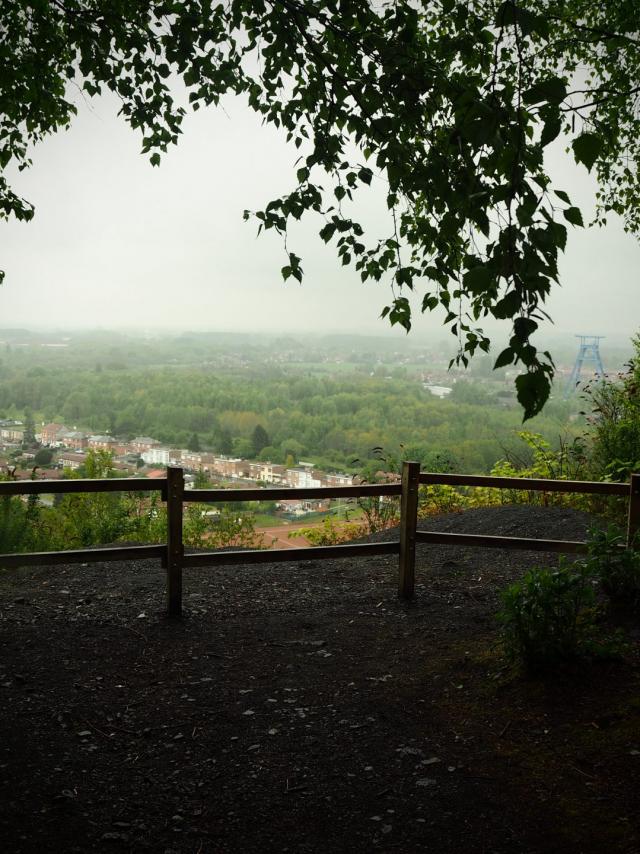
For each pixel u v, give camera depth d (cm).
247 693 421
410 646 496
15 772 323
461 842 281
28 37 655
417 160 425
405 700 409
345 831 289
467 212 311
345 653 486
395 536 868
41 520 904
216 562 559
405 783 324
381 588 644
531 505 935
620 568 497
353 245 507
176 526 546
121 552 536
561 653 406
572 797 304
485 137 249
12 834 277
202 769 337
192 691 422
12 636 501
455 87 394
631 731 344
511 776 325
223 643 503
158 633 520
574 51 826
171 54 550
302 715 393
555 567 685
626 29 748
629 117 827
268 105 608
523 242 242
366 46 450
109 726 376
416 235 514
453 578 674
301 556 580
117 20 600
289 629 534
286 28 493
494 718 378
